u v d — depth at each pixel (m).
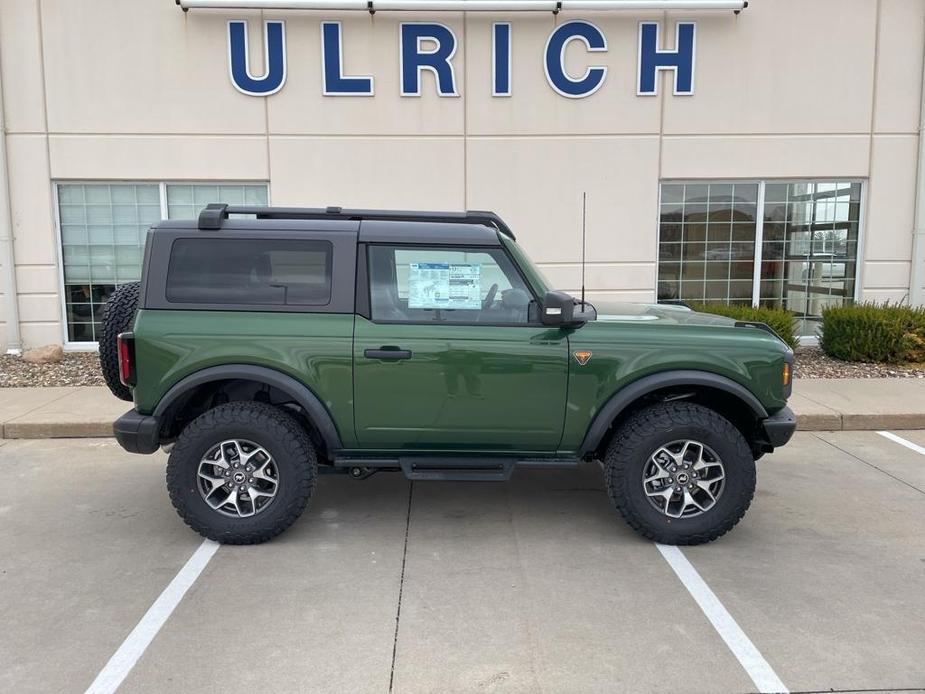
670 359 3.94
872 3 9.01
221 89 8.88
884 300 9.62
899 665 2.84
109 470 5.47
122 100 8.84
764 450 4.29
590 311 4.37
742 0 8.73
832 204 9.51
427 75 8.95
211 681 2.74
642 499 3.93
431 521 4.41
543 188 9.18
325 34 8.80
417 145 9.05
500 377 3.93
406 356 3.89
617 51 8.96
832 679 2.75
